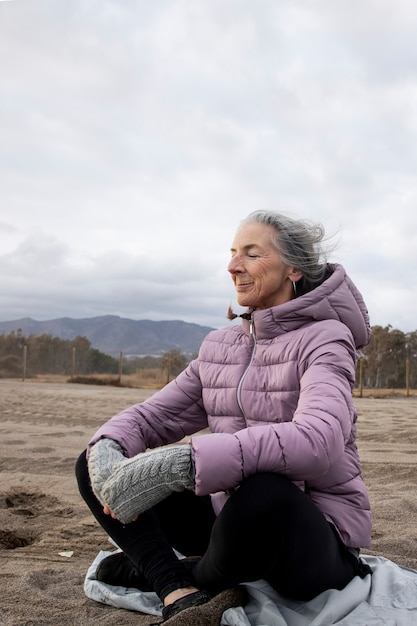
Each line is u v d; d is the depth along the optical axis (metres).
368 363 32.25
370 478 5.00
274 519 1.80
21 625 2.10
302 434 1.82
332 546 1.93
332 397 1.92
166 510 2.29
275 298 2.31
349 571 2.07
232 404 2.22
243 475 1.81
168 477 1.84
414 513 3.82
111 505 1.91
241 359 2.25
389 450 6.43
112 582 2.36
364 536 2.07
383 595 2.04
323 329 2.11
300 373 2.08
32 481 4.93
